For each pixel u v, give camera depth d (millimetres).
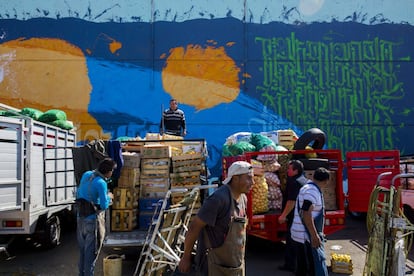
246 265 7039
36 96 13594
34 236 7703
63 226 9891
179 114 11094
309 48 14250
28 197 6891
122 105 13703
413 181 9320
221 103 13891
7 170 6516
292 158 7852
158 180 7320
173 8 14070
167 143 8352
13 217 6863
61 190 8703
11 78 13617
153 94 13797
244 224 3490
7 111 8148
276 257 7570
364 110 14172
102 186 5508
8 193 6535
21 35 13742
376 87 14258
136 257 7262
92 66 13773
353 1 14398
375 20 14398
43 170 7633
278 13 14281
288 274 6477
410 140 14141
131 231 6918
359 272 6574
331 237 9180
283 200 6805
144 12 14016
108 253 7219
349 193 8719
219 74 13977
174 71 13898
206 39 14047
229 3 14172
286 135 9281
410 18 14344
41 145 7621
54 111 8945
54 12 13844
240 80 14008
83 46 13805
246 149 8070
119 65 13820
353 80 14234
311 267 4742
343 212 7078
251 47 14125
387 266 4863
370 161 8664
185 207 5809
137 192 7258
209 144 13727
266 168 7602
